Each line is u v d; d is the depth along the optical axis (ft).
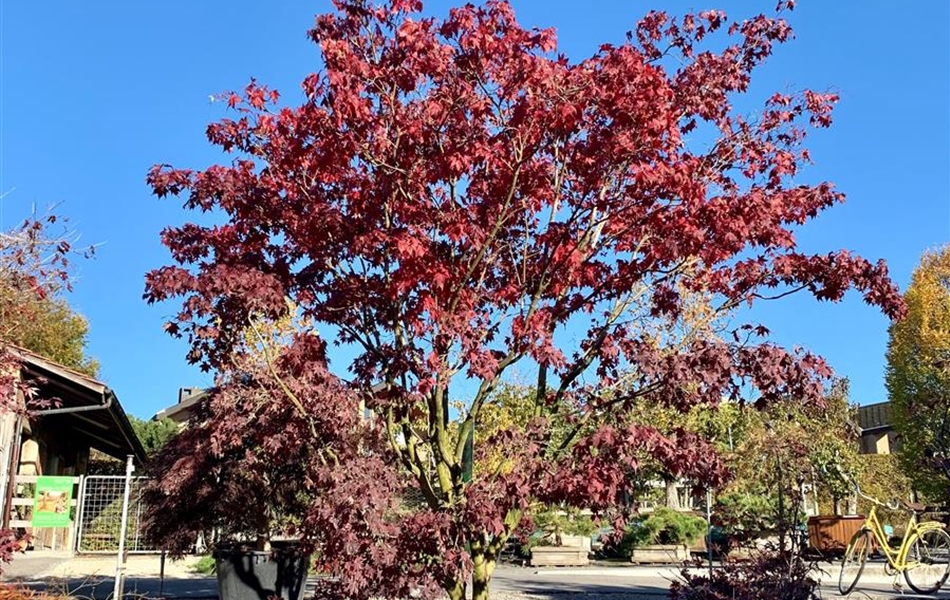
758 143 20.79
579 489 17.54
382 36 19.45
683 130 20.94
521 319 19.16
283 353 21.03
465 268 19.43
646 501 78.64
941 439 31.37
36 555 59.57
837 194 20.61
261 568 31.60
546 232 19.85
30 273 23.58
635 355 18.57
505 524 19.75
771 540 29.53
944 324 90.27
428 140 18.42
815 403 18.51
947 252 96.53
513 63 18.38
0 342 23.29
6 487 39.81
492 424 37.42
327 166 18.71
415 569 17.48
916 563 43.37
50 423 63.26
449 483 19.84
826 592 43.09
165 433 100.42
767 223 18.61
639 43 21.27
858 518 54.65
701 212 18.47
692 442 19.06
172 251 20.59
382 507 16.46
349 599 17.67
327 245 19.95
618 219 19.58
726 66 20.76
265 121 19.65
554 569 63.77
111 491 62.75
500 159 18.45
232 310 18.93
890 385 92.68
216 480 31.73
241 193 20.42
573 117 17.84
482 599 19.54
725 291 20.97
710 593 24.98
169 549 33.42
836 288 19.85
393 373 19.24
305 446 25.71
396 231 18.71
